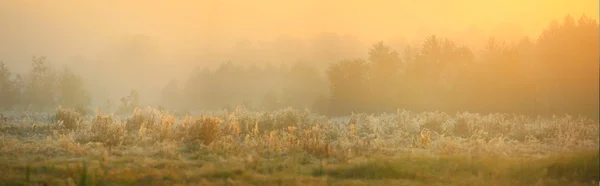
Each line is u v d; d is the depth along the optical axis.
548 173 25.09
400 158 28.38
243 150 32.19
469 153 29.81
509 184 23.25
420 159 27.80
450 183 23.45
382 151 33.56
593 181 23.84
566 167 25.61
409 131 47.69
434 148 34.94
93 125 43.41
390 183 23.31
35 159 27.78
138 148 32.03
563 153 30.28
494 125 47.97
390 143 38.50
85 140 36.59
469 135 46.31
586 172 24.84
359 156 30.41
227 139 36.97
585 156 26.84
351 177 24.73
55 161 27.03
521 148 35.41
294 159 28.48
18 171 24.03
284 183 22.80
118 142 35.16
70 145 31.69
